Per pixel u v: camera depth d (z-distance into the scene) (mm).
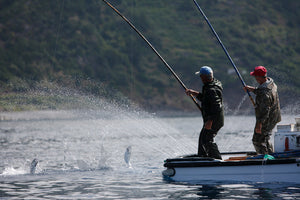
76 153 39906
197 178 22547
